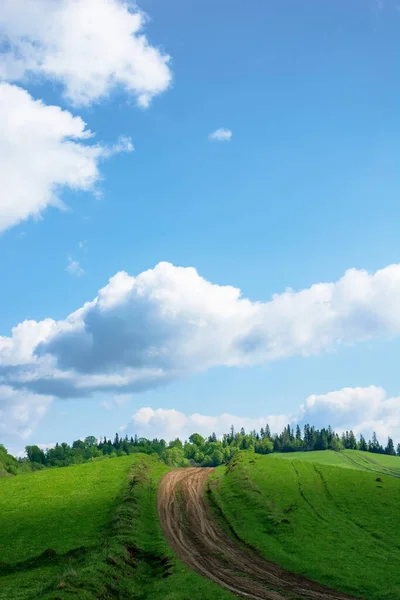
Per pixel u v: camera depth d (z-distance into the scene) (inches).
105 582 1793.8
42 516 3068.4
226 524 2839.6
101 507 3179.1
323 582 1914.4
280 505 3102.9
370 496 3324.3
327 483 3737.7
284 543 2415.1
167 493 3612.2
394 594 1738.4
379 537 2477.9
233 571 2079.2
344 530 2593.5
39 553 2351.1
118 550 2186.3
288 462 4586.6
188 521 2918.3
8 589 1808.6
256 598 1774.1
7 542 2573.8
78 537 2568.9
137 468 4330.7
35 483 4077.3
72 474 4350.4
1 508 3344.0
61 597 1562.5
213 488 3727.9
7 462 7401.6
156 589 1817.2
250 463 4446.4
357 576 1936.5
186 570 2041.1
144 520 2888.8
